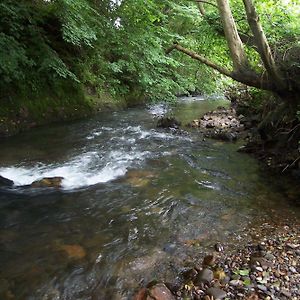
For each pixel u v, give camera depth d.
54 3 10.11
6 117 8.76
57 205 5.07
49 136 8.93
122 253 3.85
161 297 3.03
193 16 11.81
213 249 3.93
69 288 3.28
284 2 7.79
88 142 8.64
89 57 12.02
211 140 9.20
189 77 14.25
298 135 6.66
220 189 5.72
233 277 3.38
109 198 5.32
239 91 13.79
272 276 3.38
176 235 4.25
